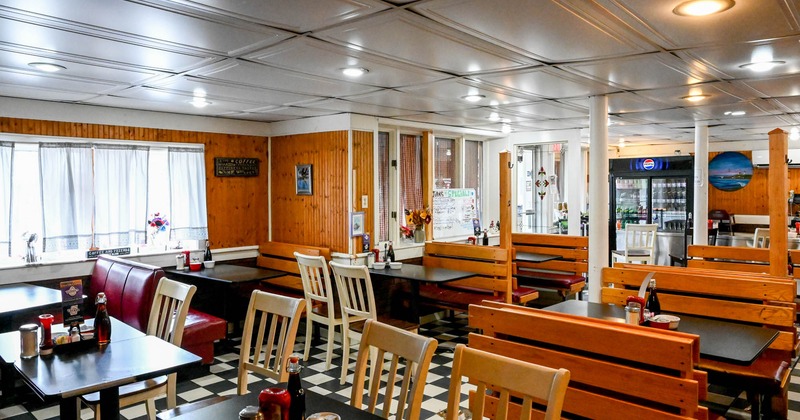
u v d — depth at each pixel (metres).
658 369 2.61
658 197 10.51
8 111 5.05
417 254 7.19
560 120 7.07
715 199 11.59
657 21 2.81
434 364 5.18
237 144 6.89
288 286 6.59
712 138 10.70
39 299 4.32
